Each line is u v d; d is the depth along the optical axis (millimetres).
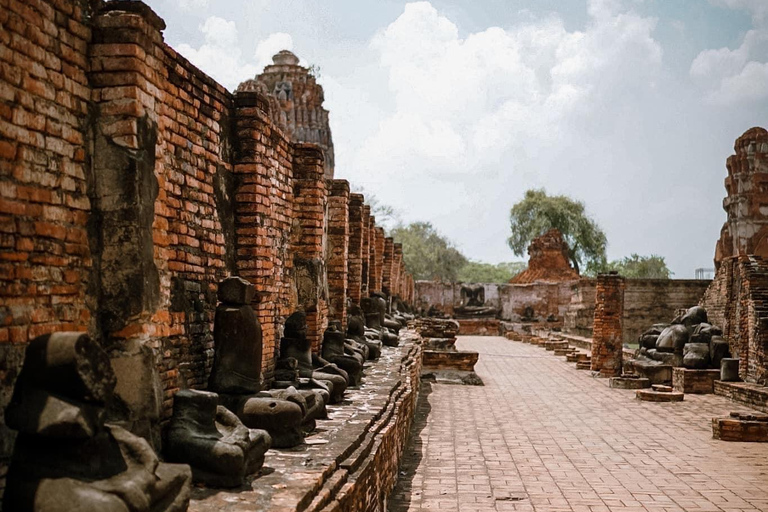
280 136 11844
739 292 24438
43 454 4809
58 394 4852
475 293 60531
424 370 25906
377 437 9422
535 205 71375
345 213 17156
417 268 72562
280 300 11977
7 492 4703
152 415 6547
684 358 24375
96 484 4754
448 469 12719
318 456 7516
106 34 6480
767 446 15047
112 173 6469
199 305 8664
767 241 34906
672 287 44594
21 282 5512
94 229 6438
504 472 12562
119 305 6453
